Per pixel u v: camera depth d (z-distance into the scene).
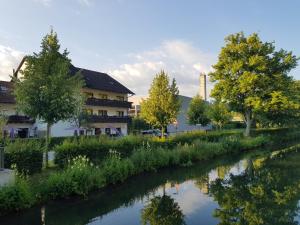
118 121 45.47
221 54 37.22
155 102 25.92
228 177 15.69
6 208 9.31
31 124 36.09
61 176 11.33
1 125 13.80
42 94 16.47
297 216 9.32
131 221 9.10
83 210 10.05
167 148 20.23
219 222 8.88
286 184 13.75
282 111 36.44
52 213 9.66
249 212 9.80
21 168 12.12
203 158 21.70
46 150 14.95
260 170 17.59
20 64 34.25
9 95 34.50
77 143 15.14
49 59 17.28
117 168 13.96
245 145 28.72
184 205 10.73
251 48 36.09
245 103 35.41
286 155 24.45
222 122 43.72
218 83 37.00
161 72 26.34
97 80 46.56
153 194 12.20
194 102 44.81
